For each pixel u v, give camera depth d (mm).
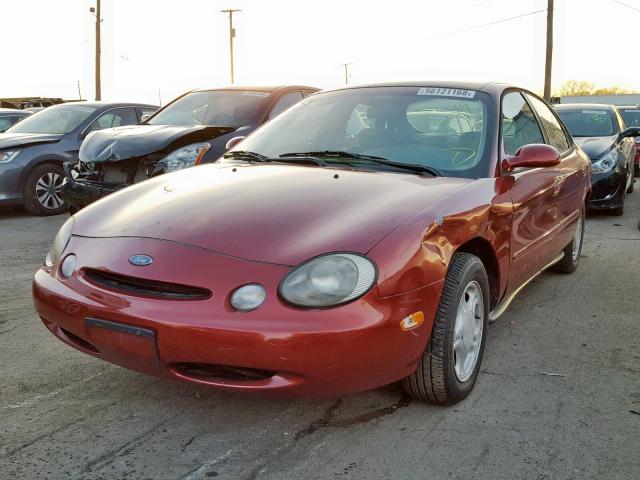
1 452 2592
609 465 2555
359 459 2572
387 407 3004
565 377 3395
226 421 2863
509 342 3906
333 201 2859
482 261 3391
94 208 3141
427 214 2801
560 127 5199
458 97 3869
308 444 2682
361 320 2434
